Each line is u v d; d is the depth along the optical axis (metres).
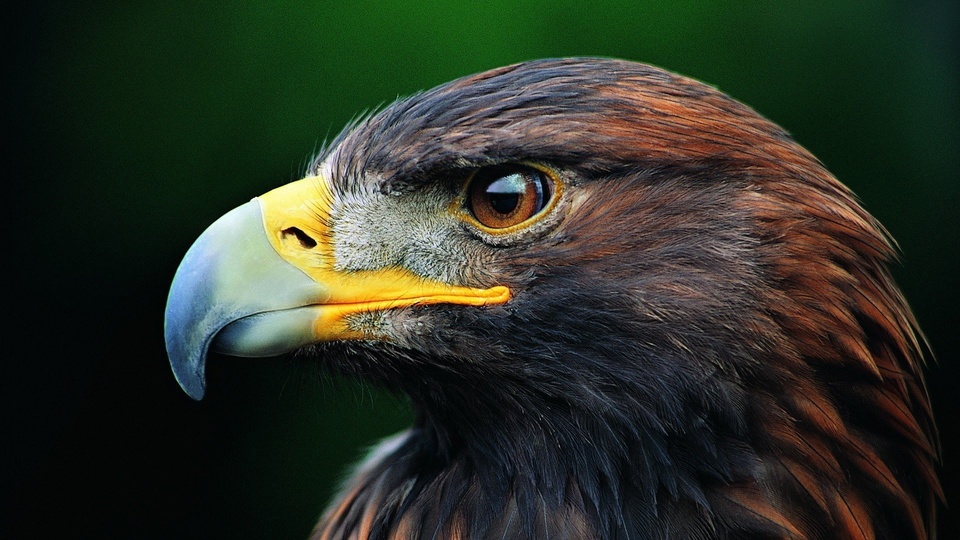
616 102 1.92
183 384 1.93
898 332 1.93
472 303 1.93
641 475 1.92
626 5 2.25
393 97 2.27
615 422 1.92
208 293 1.93
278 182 2.30
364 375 1.94
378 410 2.36
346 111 2.29
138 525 2.48
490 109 1.92
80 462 2.46
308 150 2.29
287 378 1.96
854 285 1.92
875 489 1.92
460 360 1.93
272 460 2.39
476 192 1.92
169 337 1.93
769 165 1.92
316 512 2.38
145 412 2.41
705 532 1.92
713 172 1.92
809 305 1.92
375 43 2.28
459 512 1.93
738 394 1.92
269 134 2.31
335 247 1.93
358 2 2.29
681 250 1.92
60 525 2.47
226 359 2.33
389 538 1.94
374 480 1.97
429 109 1.93
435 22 2.25
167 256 2.34
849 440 1.92
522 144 1.92
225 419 2.40
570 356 1.92
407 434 1.98
